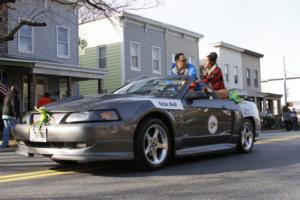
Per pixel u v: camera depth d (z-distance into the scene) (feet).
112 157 17.16
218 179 17.12
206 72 27.25
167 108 19.57
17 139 19.53
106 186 15.76
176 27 93.71
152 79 22.88
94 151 16.87
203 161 22.20
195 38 101.71
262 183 16.35
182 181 16.67
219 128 23.13
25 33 63.67
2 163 22.48
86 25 87.51
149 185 15.90
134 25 84.38
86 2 50.24
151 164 18.76
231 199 13.78
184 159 22.98
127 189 15.23
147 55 87.15
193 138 21.06
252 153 25.90
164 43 91.81
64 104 18.45
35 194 14.53
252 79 130.82
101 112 17.17
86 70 63.26
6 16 60.18
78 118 17.12
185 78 22.30
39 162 22.49
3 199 13.82
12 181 16.97
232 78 119.34
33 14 64.28
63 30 69.77
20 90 62.08
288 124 91.25
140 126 18.22
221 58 114.62
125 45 82.23
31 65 54.95
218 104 23.31
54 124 17.53
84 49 87.92
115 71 83.05
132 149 17.84
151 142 18.92
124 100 18.22
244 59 126.62
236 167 20.13
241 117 25.13
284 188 15.46
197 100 21.79
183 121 20.43
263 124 98.12
